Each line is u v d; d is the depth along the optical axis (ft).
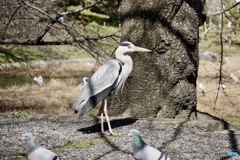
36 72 136.98
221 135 40.86
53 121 45.24
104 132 39.60
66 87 120.88
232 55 160.04
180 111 50.06
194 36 49.98
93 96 38.60
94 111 93.71
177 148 35.96
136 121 45.01
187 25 49.52
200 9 51.42
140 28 49.88
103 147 35.58
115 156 33.47
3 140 37.45
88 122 44.93
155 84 49.14
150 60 49.32
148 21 49.60
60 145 36.32
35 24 65.31
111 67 39.34
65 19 64.85
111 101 50.19
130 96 49.39
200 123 43.27
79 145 35.76
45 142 37.04
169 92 49.42
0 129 41.16
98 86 38.75
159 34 49.11
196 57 50.93
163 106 49.29
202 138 39.24
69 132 40.45
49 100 103.81
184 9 49.62
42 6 62.85
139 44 49.73
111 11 69.51
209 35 179.83
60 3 68.13
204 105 93.71
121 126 43.09
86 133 40.06
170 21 49.21
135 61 49.49
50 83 123.95
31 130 40.96
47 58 138.00
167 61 49.34
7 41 63.98
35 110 93.50
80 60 147.74
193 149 35.78
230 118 84.74
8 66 135.23
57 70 138.41
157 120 45.01
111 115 49.98
